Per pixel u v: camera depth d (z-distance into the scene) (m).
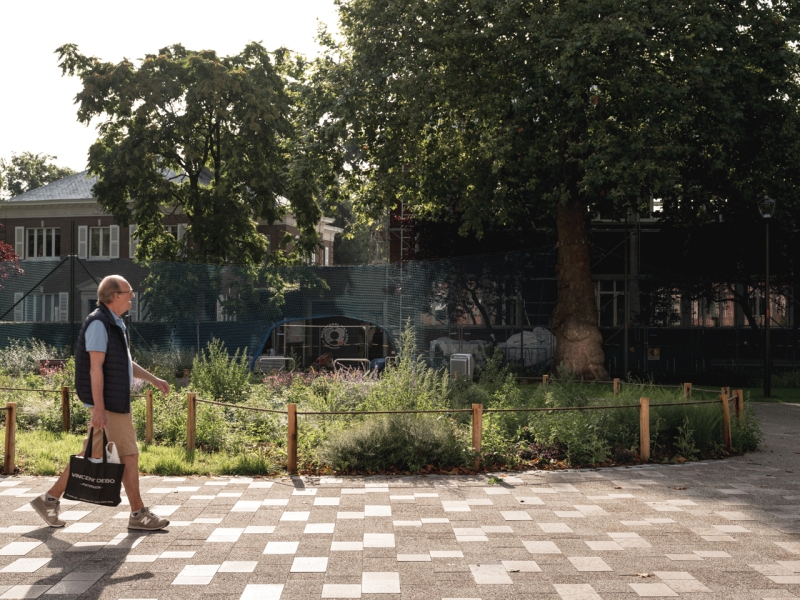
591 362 24.52
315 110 24.89
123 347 6.39
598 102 22.02
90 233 51.06
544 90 21.52
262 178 34.28
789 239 28.33
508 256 25.55
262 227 50.12
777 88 22.88
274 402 14.23
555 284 26.23
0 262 23.28
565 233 25.00
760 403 19.62
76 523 6.62
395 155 24.53
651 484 8.64
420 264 23.86
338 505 7.45
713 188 24.48
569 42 20.73
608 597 4.85
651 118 21.70
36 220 51.81
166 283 22.12
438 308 24.39
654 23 21.59
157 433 11.23
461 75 23.41
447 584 5.08
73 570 5.32
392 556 5.72
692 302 30.47
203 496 7.83
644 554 5.80
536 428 10.82
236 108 33.88
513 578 5.22
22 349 21.05
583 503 7.61
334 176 26.30
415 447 9.54
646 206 25.80
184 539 6.14
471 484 8.60
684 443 10.60
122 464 6.15
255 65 35.25
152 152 34.09
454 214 28.83
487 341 25.23
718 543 6.12
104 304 6.39
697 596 4.87
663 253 30.56
